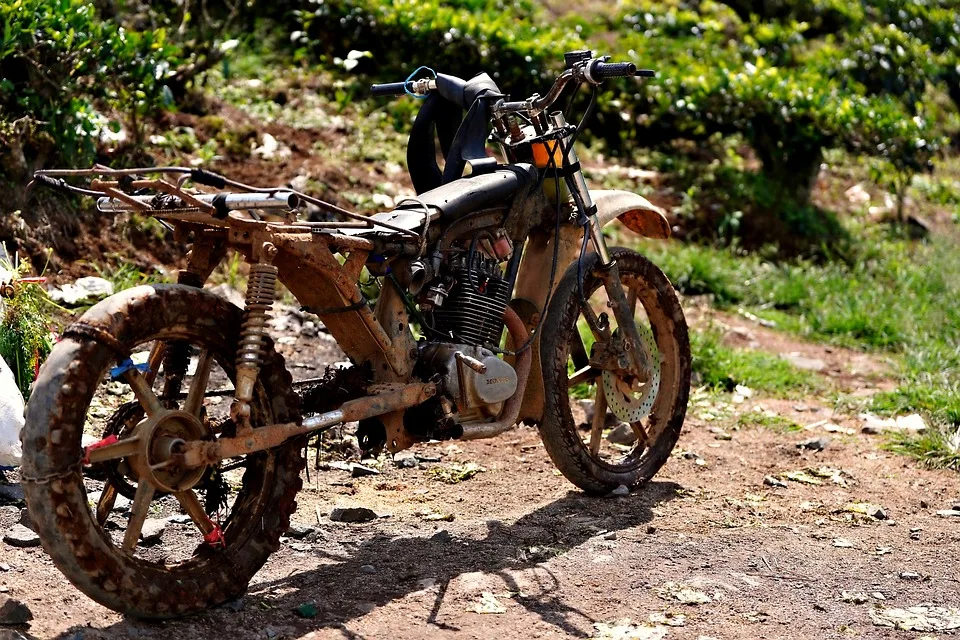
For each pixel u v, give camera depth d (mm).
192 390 3486
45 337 4957
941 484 5379
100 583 3172
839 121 10039
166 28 8297
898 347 8047
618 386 4879
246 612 3508
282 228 3562
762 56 12070
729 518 4715
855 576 4098
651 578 3959
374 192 8047
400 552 4133
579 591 3814
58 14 6473
